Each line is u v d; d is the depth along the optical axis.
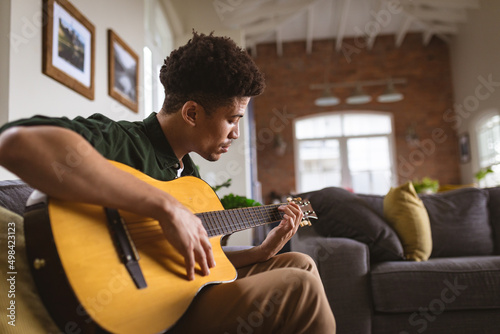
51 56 2.33
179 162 1.12
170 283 0.82
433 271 1.84
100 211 0.80
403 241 2.12
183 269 0.87
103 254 0.76
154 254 0.84
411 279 1.82
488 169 7.30
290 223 1.22
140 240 0.84
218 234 1.05
